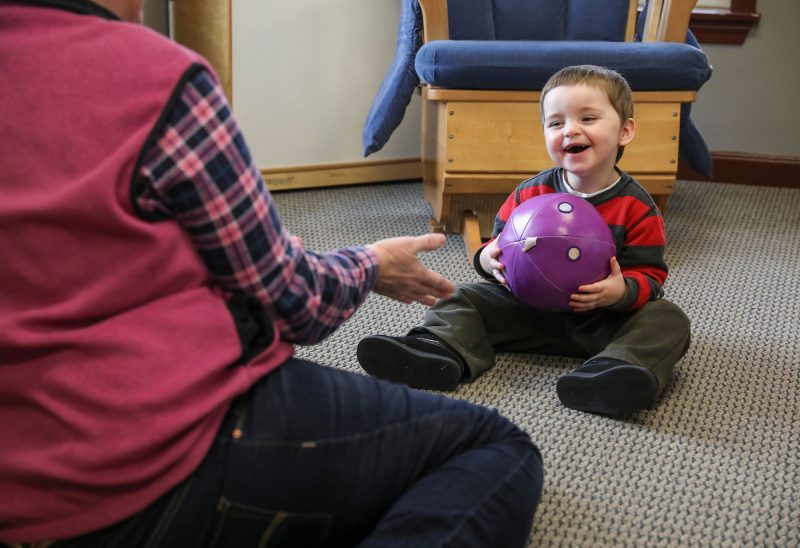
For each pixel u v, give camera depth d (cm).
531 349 151
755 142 271
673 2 207
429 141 220
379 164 262
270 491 73
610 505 108
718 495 111
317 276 79
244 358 74
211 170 67
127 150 64
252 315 75
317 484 75
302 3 240
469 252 198
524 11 225
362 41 251
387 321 163
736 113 271
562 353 150
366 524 80
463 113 193
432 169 216
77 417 66
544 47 190
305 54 245
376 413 79
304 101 249
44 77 64
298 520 75
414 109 262
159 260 67
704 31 265
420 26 213
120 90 65
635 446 122
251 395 75
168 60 67
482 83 190
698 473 116
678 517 106
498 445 86
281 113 247
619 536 102
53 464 66
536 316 147
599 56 189
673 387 139
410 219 227
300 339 81
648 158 199
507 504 80
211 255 70
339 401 78
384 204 241
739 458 119
